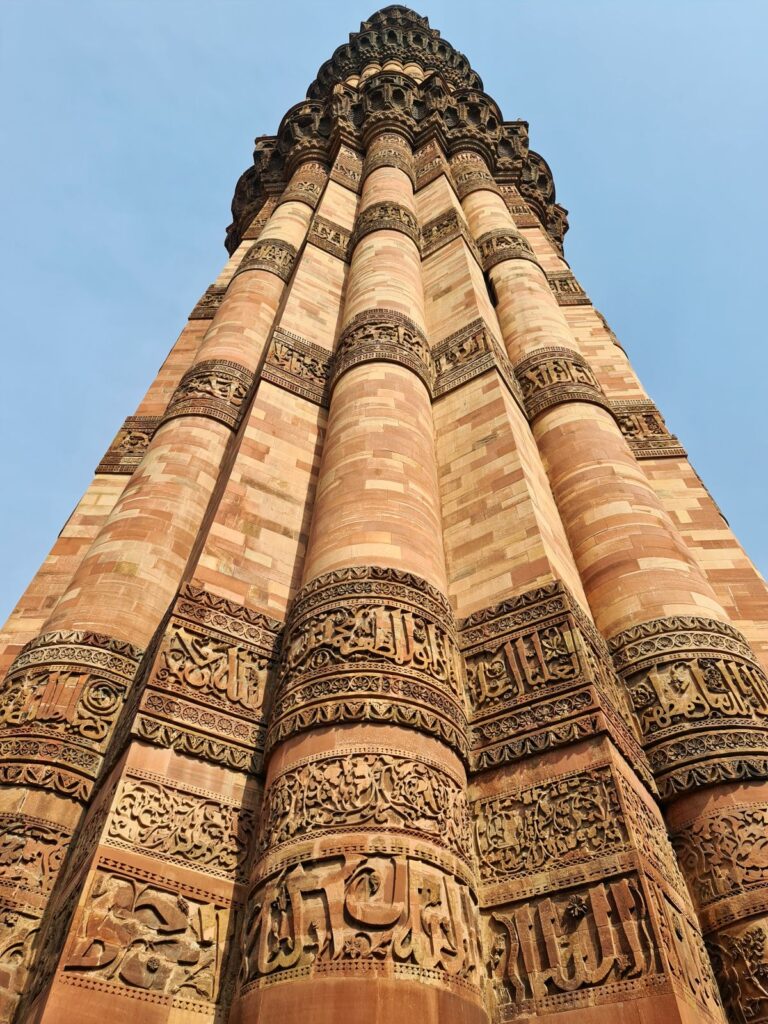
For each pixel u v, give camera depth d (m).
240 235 32.06
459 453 14.18
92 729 9.81
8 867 8.27
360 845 7.31
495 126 32.19
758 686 10.34
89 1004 6.52
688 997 6.66
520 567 11.23
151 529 12.87
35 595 14.20
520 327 18.98
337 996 6.17
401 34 41.09
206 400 16.20
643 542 12.50
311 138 31.33
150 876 7.67
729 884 8.33
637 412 19.08
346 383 14.92
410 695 8.91
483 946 7.54
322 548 11.03
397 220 21.98
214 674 9.86
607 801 8.05
